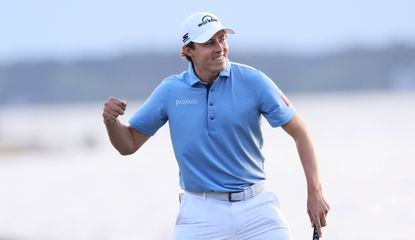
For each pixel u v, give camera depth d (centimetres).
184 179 2425
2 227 6788
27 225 6862
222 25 2364
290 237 2411
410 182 9406
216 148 2377
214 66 2342
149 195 9069
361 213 6850
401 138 17562
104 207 8088
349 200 7869
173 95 2403
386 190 8669
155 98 2428
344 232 5834
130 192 9512
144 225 6644
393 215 6669
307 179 2355
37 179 11775
